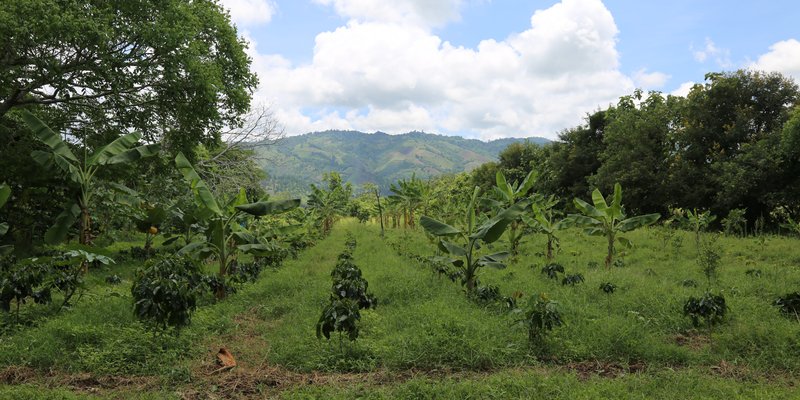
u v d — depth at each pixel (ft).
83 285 22.97
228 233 31.50
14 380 14.98
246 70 47.47
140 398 13.69
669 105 83.97
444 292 26.78
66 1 32.07
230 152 71.46
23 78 36.22
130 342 17.44
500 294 25.81
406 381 15.34
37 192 40.16
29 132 39.01
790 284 28.37
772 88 71.00
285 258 45.21
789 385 15.42
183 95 41.29
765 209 72.08
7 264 28.53
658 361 17.38
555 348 17.92
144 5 36.35
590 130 101.40
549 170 107.55
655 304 23.76
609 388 14.25
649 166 76.69
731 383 15.07
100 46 32.63
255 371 16.40
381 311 23.56
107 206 40.37
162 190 52.47
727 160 69.46
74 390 14.52
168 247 46.93
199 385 15.12
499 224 27.86
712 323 20.16
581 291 27.20
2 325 19.30
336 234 76.74
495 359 16.98
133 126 43.04
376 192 74.90
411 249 50.14
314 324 20.63
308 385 15.19
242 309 25.05
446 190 91.04
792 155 59.57
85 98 40.42
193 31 38.24
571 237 60.03
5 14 29.12
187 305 17.54
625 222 37.93
